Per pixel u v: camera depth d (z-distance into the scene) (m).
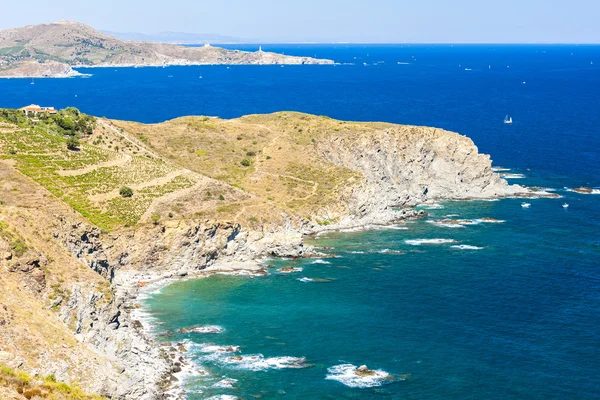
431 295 115.56
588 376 87.75
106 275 113.44
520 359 92.19
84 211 130.62
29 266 86.81
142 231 128.88
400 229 157.75
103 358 82.06
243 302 113.44
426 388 84.94
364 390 84.44
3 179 127.12
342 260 135.50
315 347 96.06
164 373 87.81
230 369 89.50
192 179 158.75
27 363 71.62
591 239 147.00
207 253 132.25
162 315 107.62
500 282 121.44
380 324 103.69
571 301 112.31
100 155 156.50
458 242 146.50
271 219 150.75
